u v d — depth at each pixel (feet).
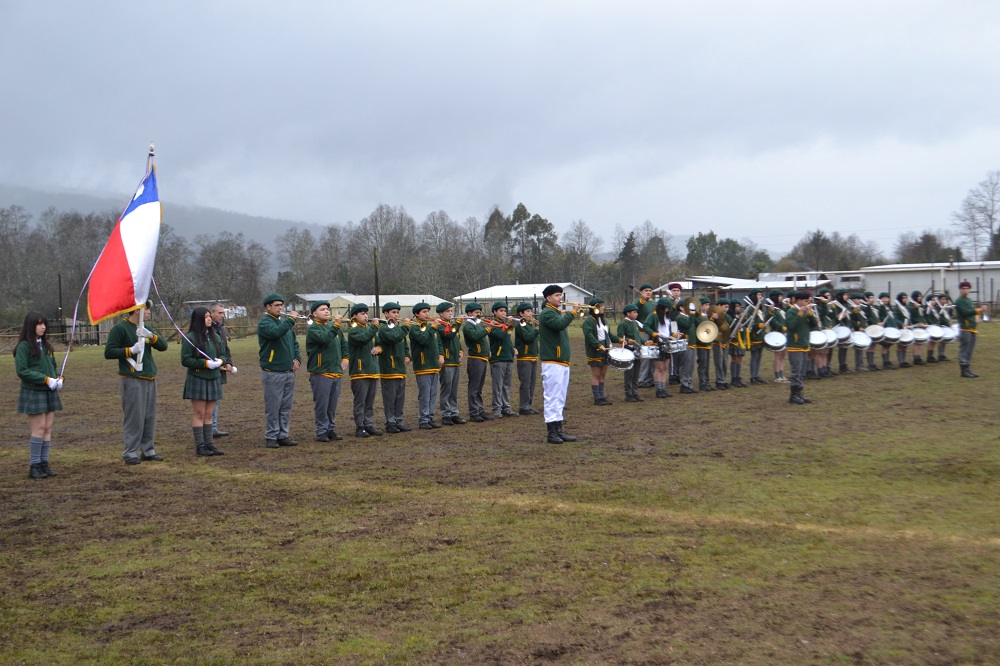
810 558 23.09
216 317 50.85
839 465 35.27
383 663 17.38
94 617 20.04
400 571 22.82
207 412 41.60
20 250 300.61
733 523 26.73
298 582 22.15
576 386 70.13
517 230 369.91
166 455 41.57
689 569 22.41
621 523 27.07
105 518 28.89
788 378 70.33
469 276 302.25
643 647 17.69
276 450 42.73
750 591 20.68
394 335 47.67
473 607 20.18
